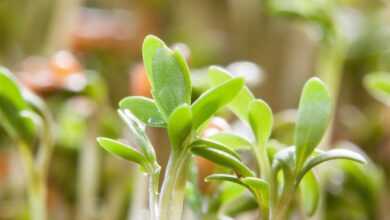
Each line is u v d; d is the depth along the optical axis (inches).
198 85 5.2
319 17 6.2
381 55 9.4
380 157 7.9
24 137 4.7
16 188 6.9
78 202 6.6
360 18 9.2
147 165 3.5
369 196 6.4
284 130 6.5
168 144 5.6
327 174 6.2
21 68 8.2
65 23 8.9
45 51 8.8
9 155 7.4
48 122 4.8
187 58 5.4
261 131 3.7
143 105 3.5
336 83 6.3
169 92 3.5
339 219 6.7
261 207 3.6
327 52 6.2
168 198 3.5
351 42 8.7
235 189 4.2
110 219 6.0
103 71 9.1
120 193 6.0
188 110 3.3
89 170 5.9
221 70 3.7
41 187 4.8
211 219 4.2
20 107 4.6
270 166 3.8
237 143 3.8
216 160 3.5
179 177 3.5
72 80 5.7
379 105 8.7
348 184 6.5
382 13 9.5
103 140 3.5
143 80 5.1
